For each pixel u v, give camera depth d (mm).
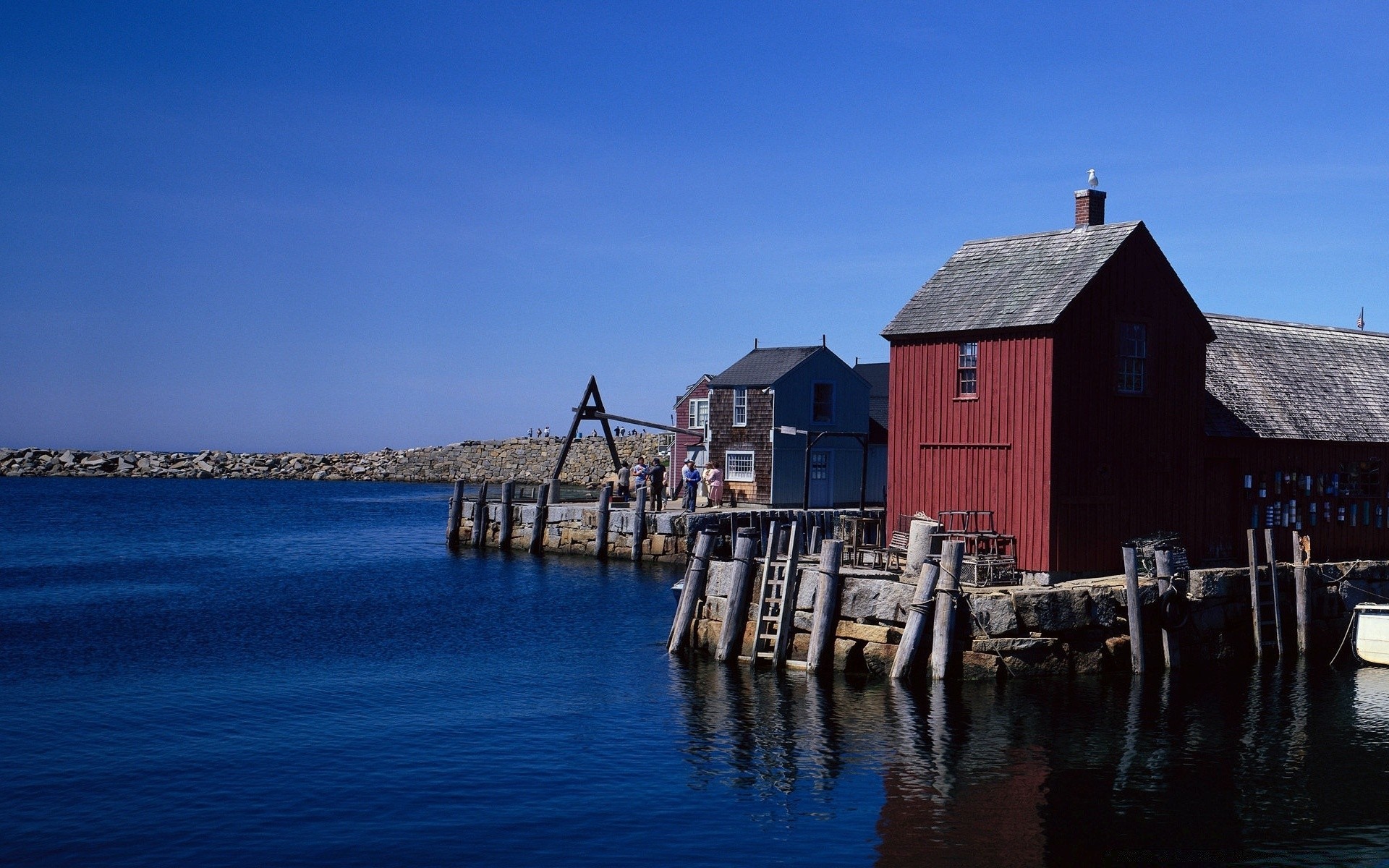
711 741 19281
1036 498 26766
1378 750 19500
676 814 15938
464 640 28359
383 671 24734
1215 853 14938
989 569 25672
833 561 23703
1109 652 24453
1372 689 24047
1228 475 30641
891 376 30266
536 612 32875
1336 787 17547
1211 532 30141
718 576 25922
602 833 15234
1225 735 20250
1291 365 34156
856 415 54469
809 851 14688
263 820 15586
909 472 29688
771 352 53938
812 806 16266
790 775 17578
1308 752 19328
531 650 26984
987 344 28047
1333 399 33594
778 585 24984
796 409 51906
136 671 24781
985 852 14766
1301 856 14898
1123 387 28219
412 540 56188
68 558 48219
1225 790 17328
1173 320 29281
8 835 14953
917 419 29594
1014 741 19469
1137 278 28484
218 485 111125
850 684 22891
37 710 21375
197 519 70000
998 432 27688
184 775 17469
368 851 14539
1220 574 26281
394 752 18703
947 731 19922
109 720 20672
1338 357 35781
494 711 21266
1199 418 29781
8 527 63688
